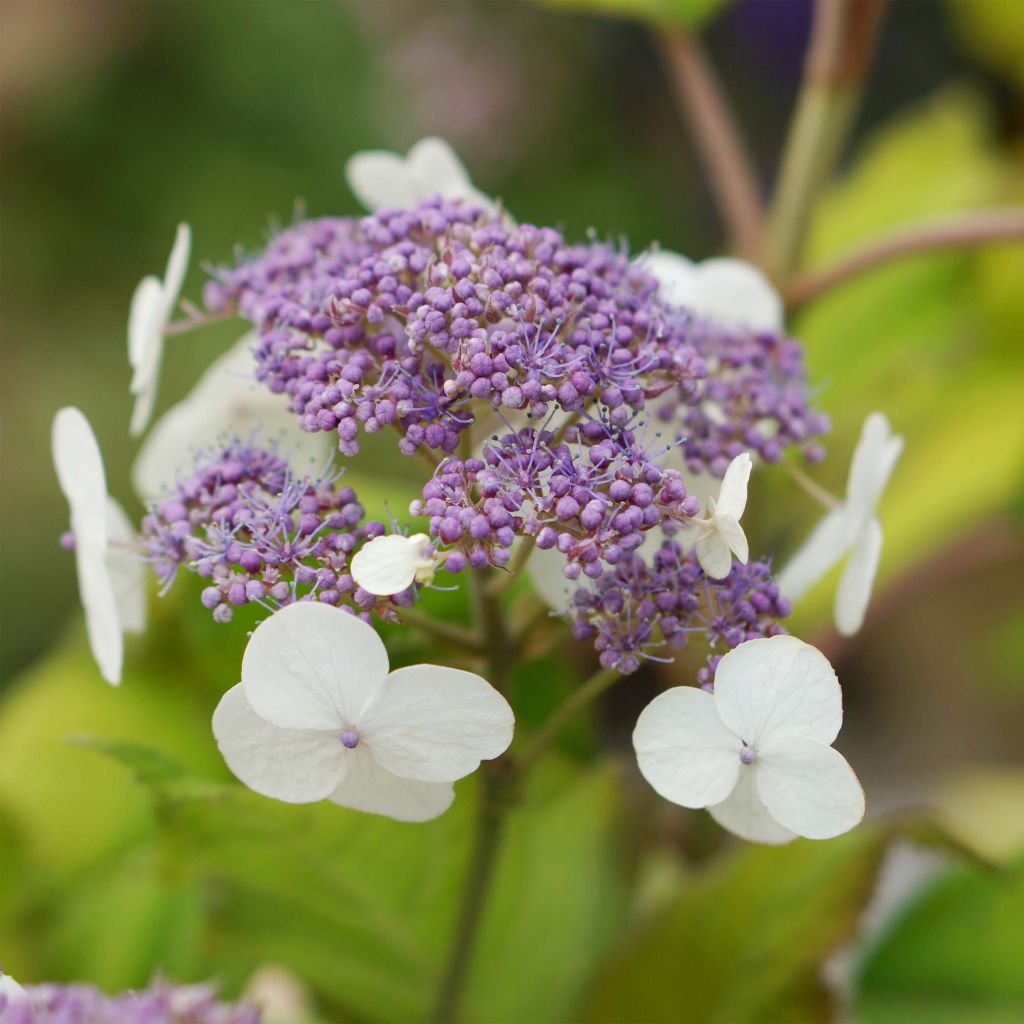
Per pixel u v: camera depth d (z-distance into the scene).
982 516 0.73
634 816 0.66
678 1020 0.63
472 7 1.49
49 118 1.53
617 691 1.14
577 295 0.55
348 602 0.55
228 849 0.60
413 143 1.49
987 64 1.05
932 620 1.24
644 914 0.64
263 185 1.49
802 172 0.66
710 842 0.66
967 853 0.62
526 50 1.47
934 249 0.64
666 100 1.45
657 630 0.56
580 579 0.56
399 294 0.55
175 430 0.60
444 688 0.54
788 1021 0.62
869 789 1.22
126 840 0.67
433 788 0.55
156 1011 0.55
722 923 0.62
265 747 0.54
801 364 0.59
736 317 0.61
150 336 0.58
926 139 0.79
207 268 0.59
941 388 0.75
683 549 0.56
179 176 1.52
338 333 0.56
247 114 1.53
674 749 0.54
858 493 0.58
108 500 0.58
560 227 0.57
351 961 0.63
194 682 0.68
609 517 0.54
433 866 0.61
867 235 0.76
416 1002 0.63
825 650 0.69
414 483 1.05
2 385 1.46
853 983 0.67
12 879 0.66
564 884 0.65
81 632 0.70
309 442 0.58
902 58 1.28
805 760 0.54
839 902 0.62
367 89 1.51
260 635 0.53
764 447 0.57
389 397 0.55
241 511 0.55
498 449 0.54
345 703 0.54
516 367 0.54
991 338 0.76
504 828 0.59
